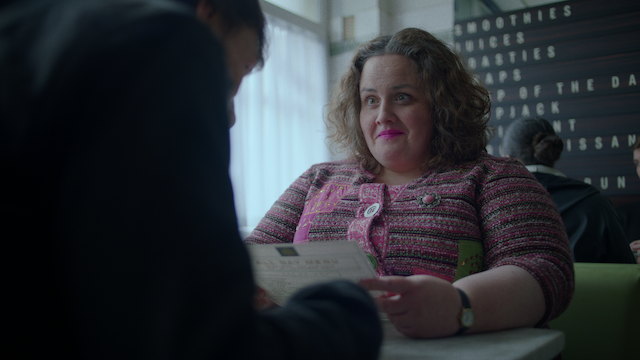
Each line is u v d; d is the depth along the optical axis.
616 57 3.15
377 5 4.05
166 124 0.27
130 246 0.25
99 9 0.30
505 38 3.54
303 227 1.09
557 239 0.83
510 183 0.95
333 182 1.15
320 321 0.33
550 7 3.38
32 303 0.27
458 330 0.61
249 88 3.43
